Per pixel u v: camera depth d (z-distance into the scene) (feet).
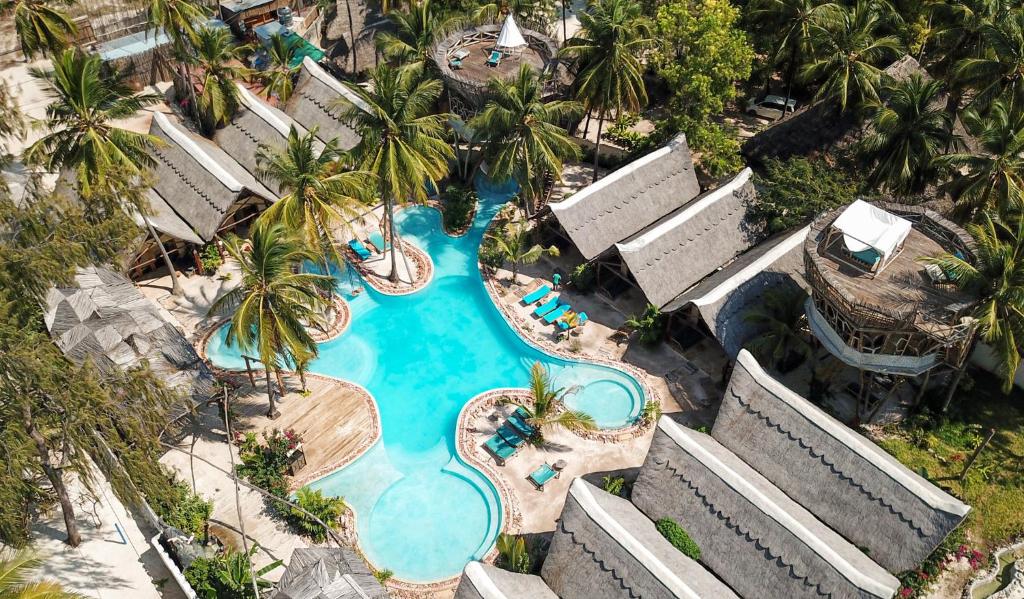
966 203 153.48
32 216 114.32
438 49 198.59
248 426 143.54
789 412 126.11
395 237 185.47
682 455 122.21
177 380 138.62
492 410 147.33
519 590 109.81
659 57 194.70
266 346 129.49
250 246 169.27
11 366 102.27
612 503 119.96
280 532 127.13
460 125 187.93
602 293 169.37
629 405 148.56
